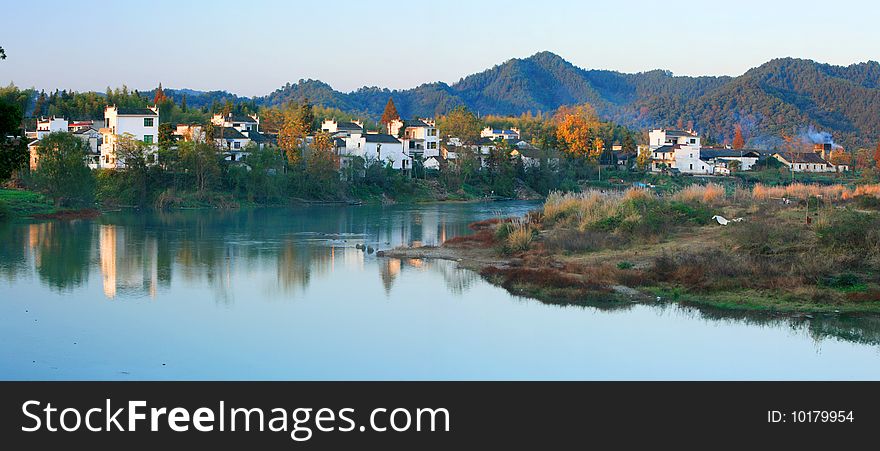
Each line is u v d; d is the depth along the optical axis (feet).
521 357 106.83
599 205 236.84
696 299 137.28
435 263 189.16
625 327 121.29
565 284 149.69
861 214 175.73
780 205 226.99
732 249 167.73
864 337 114.62
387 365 103.71
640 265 163.53
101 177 377.50
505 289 152.76
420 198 479.82
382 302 140.67
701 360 104.99
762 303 132.77
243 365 103.76
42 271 171.22
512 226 228.02
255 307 136.36
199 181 396.57
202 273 171.73
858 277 140.87
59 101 636.07
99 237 241.55
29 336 116.47
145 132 412.77
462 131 611.88
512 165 537.24
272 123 645.92
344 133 540.93
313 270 177.47
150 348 110.93
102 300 141.28
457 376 99.86
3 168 185.06
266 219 324.39
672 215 211.82
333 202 439.22
